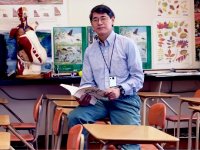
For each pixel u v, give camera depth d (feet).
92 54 10.80
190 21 20.16
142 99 16.75
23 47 17.11
